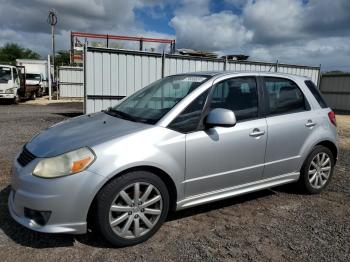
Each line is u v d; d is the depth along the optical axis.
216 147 3.57
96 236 3.32
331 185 5.16
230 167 3.73
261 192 4.74
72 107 19.73
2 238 3.22
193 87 3.74
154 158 3.15
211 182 3.62
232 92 3.90
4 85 20.00
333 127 4.78
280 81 4.40
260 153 3.96
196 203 3.58
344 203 4.42
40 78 29.73
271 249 3.18
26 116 13.81
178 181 3.36
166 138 3.27
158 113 3.53
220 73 3.99
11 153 6.54
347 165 6.48
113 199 3.01
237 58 15.44
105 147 3.00
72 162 2.90
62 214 2.88
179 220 3.75
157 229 3.33
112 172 2.95
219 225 3.65
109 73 11.41
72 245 3.14
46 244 3.14
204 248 3.16
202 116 3.56
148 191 3.18
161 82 4.45
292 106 4.40
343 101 25.75
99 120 3.77
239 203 4.31
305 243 3.31
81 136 3.23
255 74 4.18
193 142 3.41
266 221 3.79
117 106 4.37
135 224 3.15
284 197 4.57
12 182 3.19
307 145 4.44
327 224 3.76
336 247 3.26
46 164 2.94
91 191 2.90
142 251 3.08
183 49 18.77
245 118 3.89
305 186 4.60
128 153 3.04
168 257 2.99
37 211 2.89
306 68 15.82
